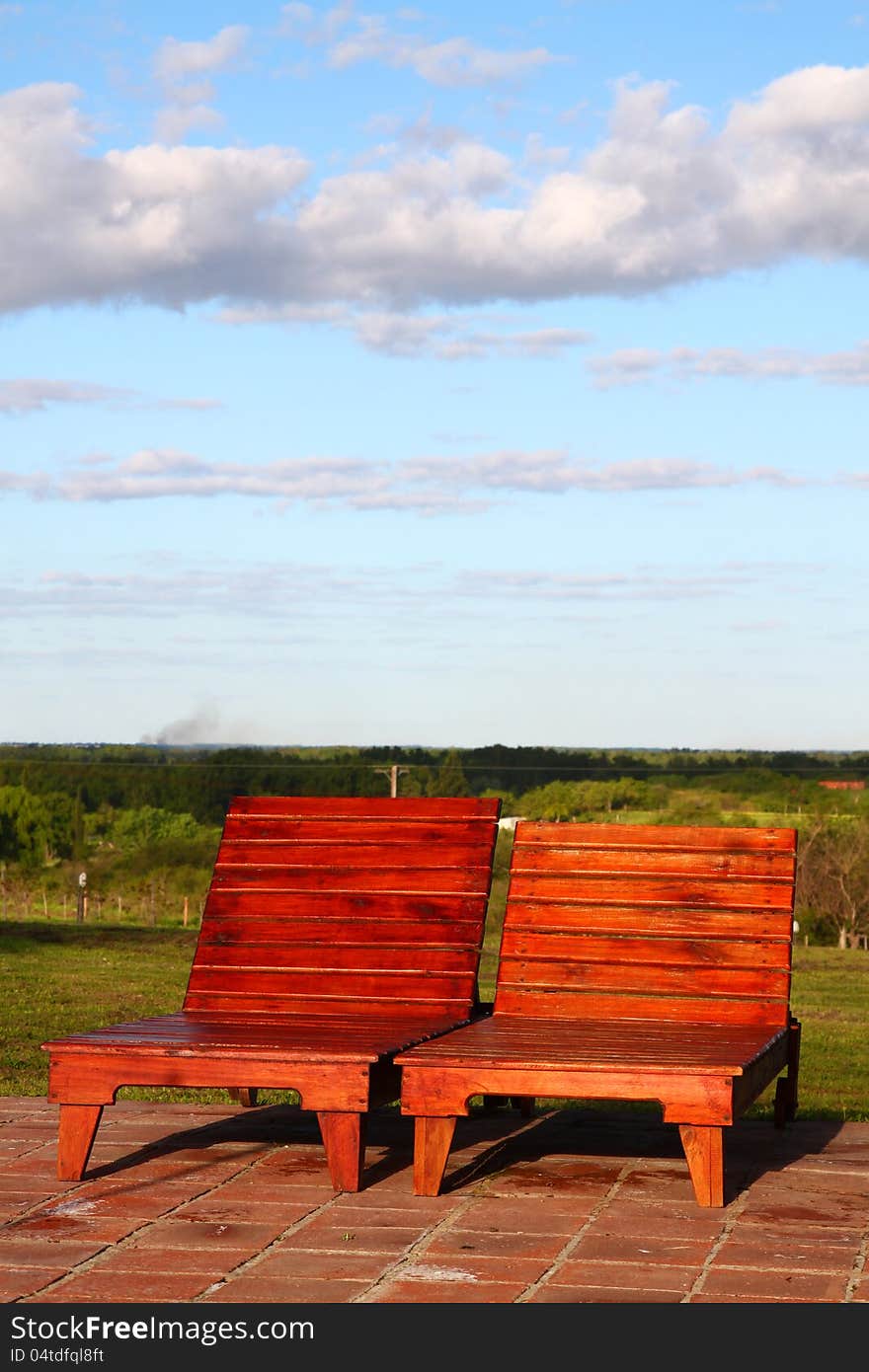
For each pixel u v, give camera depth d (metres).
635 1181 5.06
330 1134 4.89
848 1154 5.59
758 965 5.98
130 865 51.44
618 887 6.27
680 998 5.97
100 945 23.62
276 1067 4.89
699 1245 4.22
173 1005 14.59
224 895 6.49
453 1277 3.91
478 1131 6.07
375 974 6.14
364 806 6.68
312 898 6.41
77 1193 4.86
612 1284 3.85
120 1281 3.88
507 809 47.00
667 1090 4.66
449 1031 5.56
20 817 54.97
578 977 6.09
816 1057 12.38
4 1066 9.65
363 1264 4.03
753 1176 5.17
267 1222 4.48
